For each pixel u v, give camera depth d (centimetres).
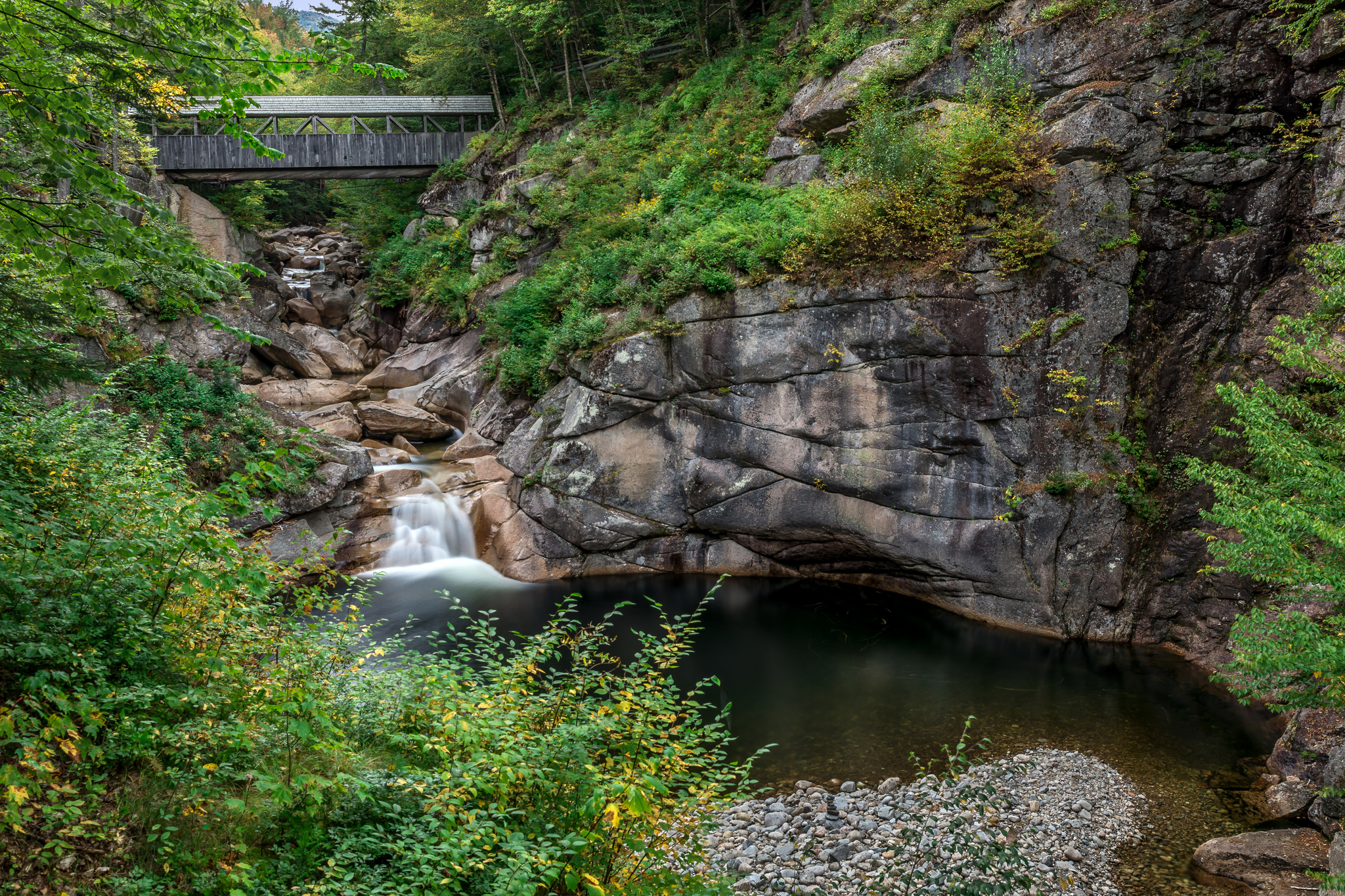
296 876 450
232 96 659
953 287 1438
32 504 592
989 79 1614
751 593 1677
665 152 2489
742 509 1686
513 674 617
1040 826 864
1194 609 1362
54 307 706
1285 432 791
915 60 1828
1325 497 738
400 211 3819
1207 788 952
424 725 607
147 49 616
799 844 830
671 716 593
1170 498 1405
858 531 1585
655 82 2944
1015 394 1424
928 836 827
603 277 2008
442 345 2895
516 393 2184
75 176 612
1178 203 1431
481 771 521
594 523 1755
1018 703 1185
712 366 1658
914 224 1473
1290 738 967
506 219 2861
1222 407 1369
